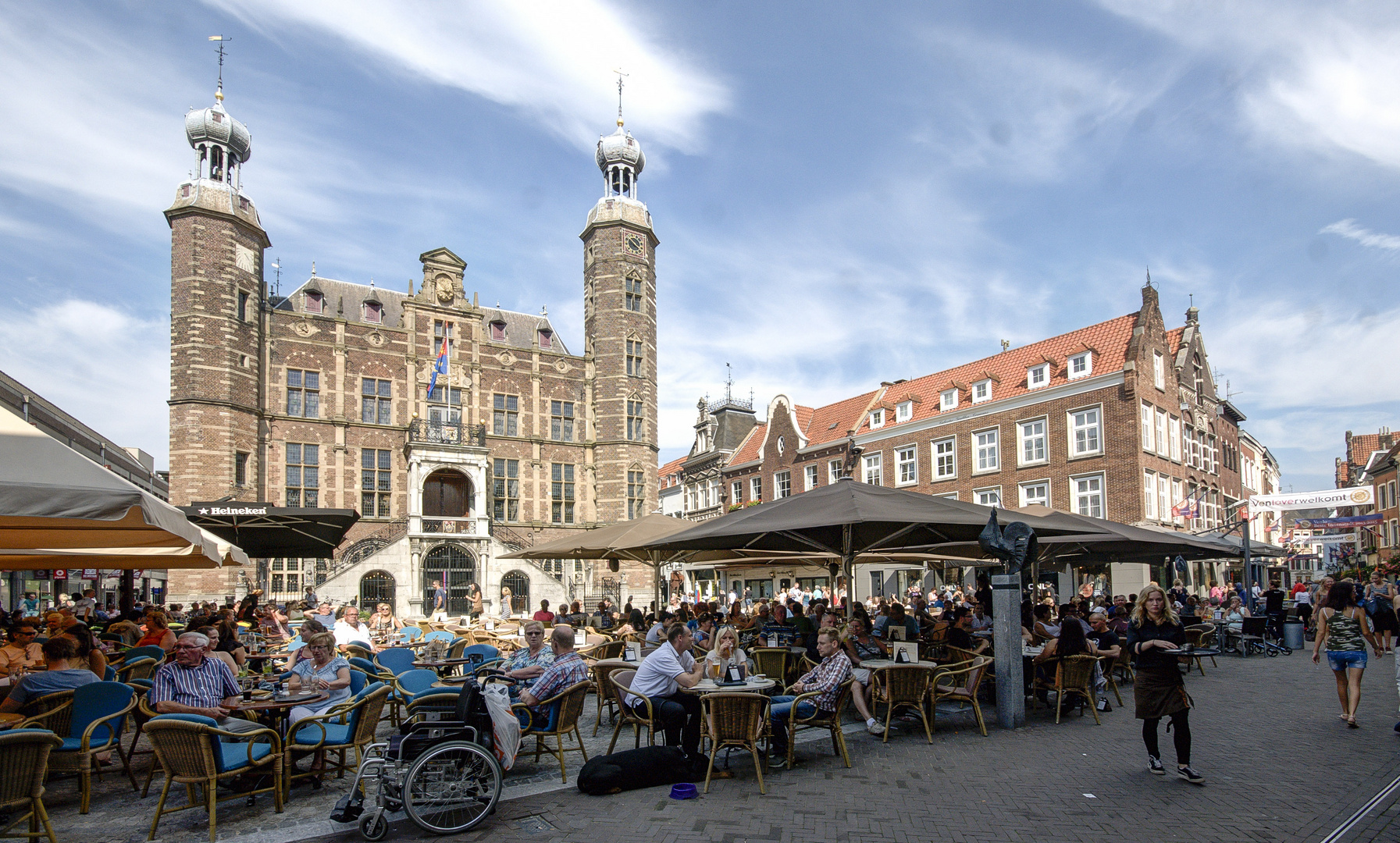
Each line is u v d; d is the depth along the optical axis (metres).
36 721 7.20
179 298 31.05
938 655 13.03
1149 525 30.06
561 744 8.20
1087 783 7.61
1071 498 32.06
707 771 7.63
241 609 18.94
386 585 34.19
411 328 37.31
